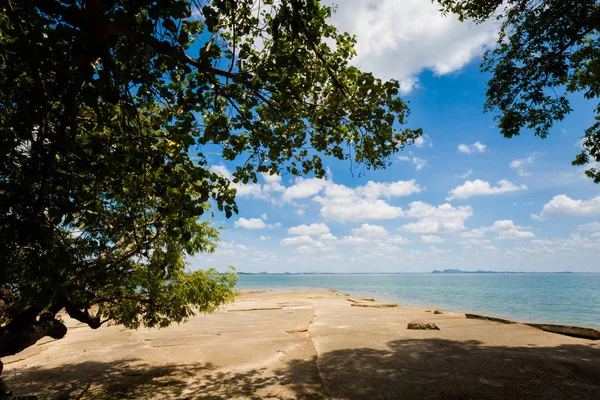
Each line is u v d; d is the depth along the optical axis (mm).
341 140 5914
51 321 5793
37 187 3889
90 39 2891
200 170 4672
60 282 4531
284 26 3908
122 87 3859
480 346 10359
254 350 11164
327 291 61812
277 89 4633
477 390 6500
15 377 8359
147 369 8961
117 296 7355
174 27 2951
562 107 9609
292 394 6703
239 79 4258
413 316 19484
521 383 6809
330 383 7258
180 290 8008
